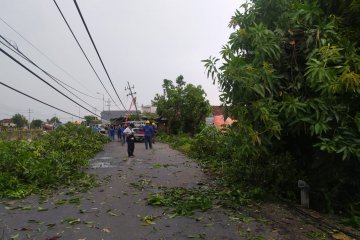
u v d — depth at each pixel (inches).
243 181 384.5
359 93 274.8
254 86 284.0
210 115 1596.9
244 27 336.8
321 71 258.7
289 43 313.3
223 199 328.5
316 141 325.7
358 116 273.9
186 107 1566.2
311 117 282.2
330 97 274.4
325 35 287.3
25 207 305.6
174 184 410.3
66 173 451.5
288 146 367.9
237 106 301.0
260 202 319.9
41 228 249.0
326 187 321.4
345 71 250.8
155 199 316.5
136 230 243.9
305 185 313.3
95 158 723.4
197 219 266.2
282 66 316.5
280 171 340.2
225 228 247.3
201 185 401.7
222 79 299.1
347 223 273.6
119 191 374.0
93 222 261.9
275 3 323.9
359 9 284.2
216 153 609.9
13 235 234.2
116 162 645.9
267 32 298.8
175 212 286.0
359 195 316.5
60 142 719.7
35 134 1093.1
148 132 960.3
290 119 295.9
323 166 320.5
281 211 294.0
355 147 268.7
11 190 362.3
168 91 1590.8
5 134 1055.6
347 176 308.8
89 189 386.0
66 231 242.4
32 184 389.1
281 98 305.7
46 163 440.1
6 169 404.5
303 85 305.3
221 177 449.1
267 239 226.1
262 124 300.0
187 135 1425.9
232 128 320.8
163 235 233.8
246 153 305.6
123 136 1178.0
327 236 235.8
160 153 823.7
